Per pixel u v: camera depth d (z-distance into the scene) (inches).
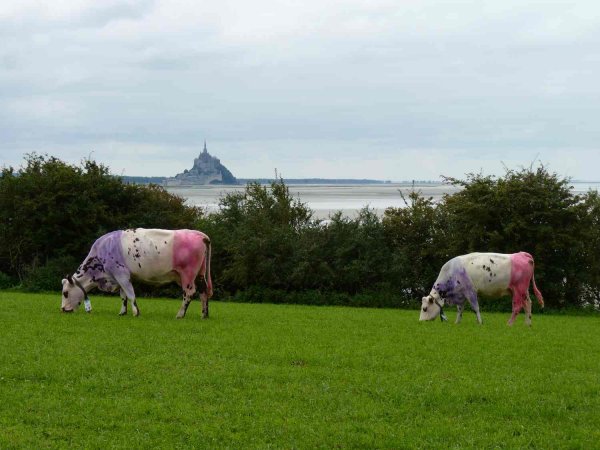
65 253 1884.8
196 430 515.5
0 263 1972.2
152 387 608.4
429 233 1822.1
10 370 643.5
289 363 715.4
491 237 1706.4
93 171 1956.2
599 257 1738.4
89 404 561.6
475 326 1077.1
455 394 608.7
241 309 1322.6
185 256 1005.2
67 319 959.0
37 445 482.6
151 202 2010.3
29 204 1866.4
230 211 2030.0
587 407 593.9
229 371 665.0
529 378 674.2
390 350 793.6
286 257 1803.6
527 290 1119.0
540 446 506.0
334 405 577.9
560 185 1728.6
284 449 490.0
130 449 482.9
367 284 1795.0
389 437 513.7
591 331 1099.3
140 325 915.4
